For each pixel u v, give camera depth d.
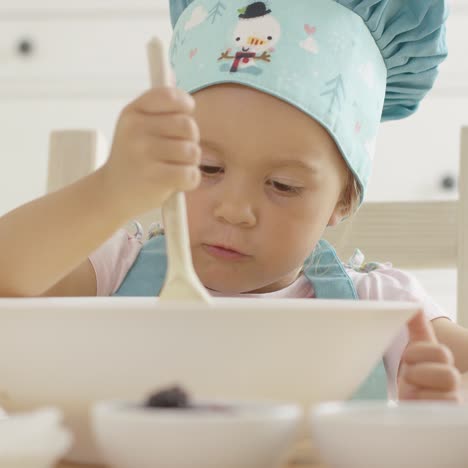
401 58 1.24
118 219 0.76
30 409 0.54
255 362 0.50
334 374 0.53
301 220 1.06
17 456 0.37
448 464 0.40
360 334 0.52
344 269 1.27
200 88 1.07
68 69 3.04
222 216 1.03
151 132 0.69
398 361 1.17
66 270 0.81
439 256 1.34
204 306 0.48
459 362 1.13
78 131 1.35
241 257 1.06
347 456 0.40
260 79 1.05
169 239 0.63
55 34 3.04
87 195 0.76
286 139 1.05
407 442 0.39
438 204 1.35
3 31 3.04
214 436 0.38
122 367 0.50
